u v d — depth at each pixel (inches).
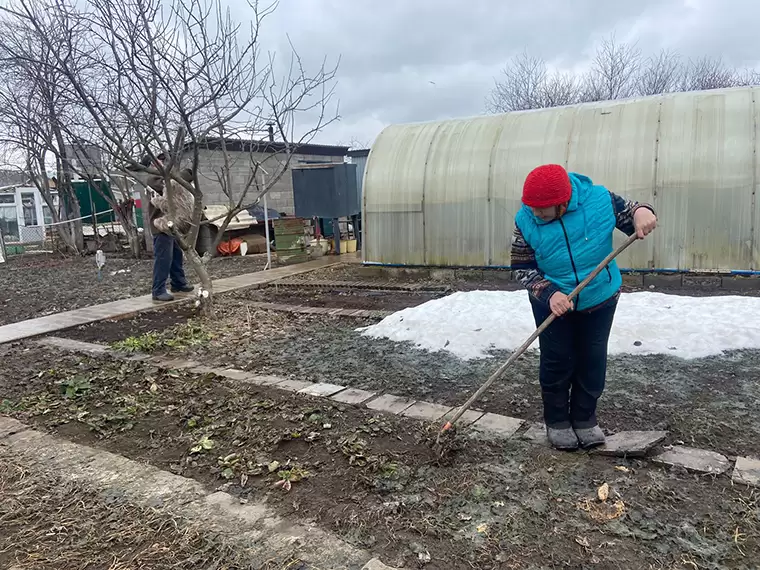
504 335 225.0
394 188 412.5
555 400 130.3
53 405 176.7
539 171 113.8
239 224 592.7
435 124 430.0
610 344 209.6
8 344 262.1
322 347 233.5
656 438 130.7
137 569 95.3
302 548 98.3
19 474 130.7
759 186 305.6
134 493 119.8
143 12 231.1
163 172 256.2
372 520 106.4
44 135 293.9
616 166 339.9
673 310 245.3
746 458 122.5
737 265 315.6
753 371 179.0
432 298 333.4
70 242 656.4
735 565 89.2
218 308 323.6
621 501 108.1
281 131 277.4
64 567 96.9
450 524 103.9
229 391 182.4
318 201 544.1
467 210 386.3
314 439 142.4
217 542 101.2
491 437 139.0
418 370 196.9
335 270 467.8
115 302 350.6
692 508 105.3
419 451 133.2
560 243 117.6
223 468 130.1
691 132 326.3
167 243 340.5
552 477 118.9
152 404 173.9
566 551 94.9
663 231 329.4
